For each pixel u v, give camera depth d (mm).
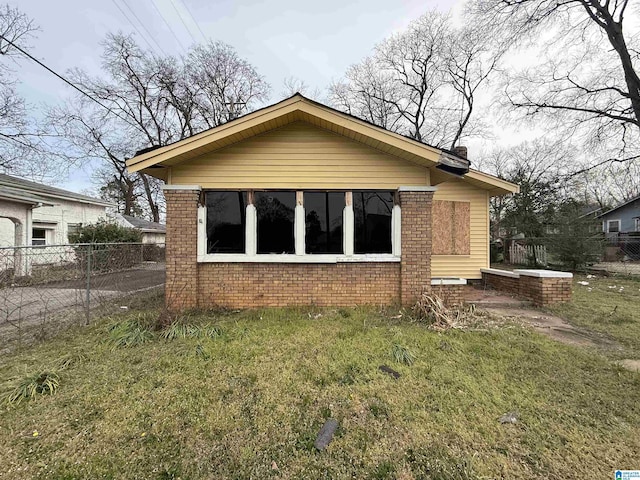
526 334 4617
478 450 2189
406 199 6109
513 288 7375
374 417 2557
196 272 5922
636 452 2170
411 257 6105
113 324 4824
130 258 10180
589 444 2242
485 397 2840
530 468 2033
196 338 4355
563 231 12812
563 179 17125
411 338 4344
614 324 5176
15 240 10312
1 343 4312
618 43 13305
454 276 8789
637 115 13570
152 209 26969
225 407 2684
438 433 2359
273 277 6121
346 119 5500
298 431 2396
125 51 20891
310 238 6176
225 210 6094
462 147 10164
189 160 5988
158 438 2309
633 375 3283
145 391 2947
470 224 8789
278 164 6090
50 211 14531
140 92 22594
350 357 3697
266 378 3193
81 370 3395
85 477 1968
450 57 20062
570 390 2982
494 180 8289
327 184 6129
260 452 2176
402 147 5527
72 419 2525
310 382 3113
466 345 4117
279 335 4480
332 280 6172
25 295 7207
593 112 14586
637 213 22500
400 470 2014
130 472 2004
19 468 2027
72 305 6035
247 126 5438
